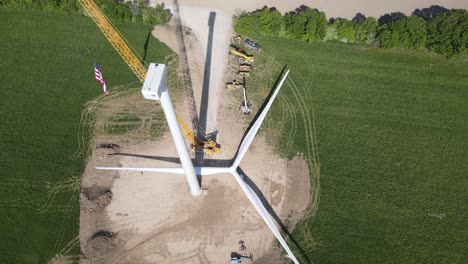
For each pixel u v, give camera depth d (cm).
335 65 8381
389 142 7581
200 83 8125
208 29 8756
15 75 8094
